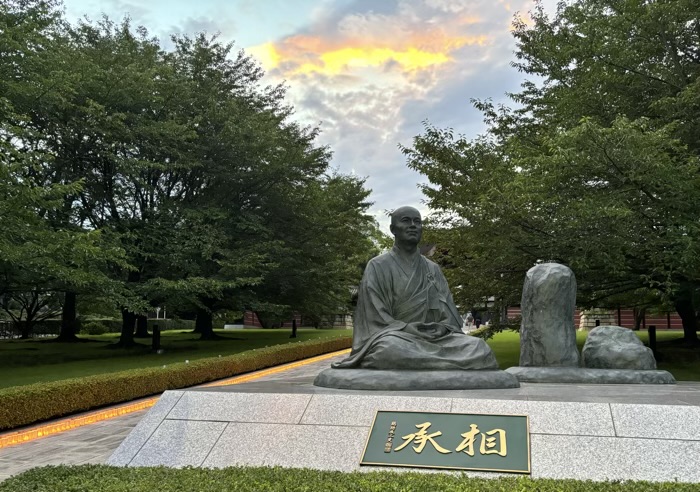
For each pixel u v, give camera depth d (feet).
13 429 30.37
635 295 67.62
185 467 17.49
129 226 68.28
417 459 17.44
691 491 14.12
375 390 22.13
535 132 59.67
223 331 131.03
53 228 55.98
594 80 48.24
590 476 16.37
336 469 17.48
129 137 63.67
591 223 41.09
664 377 26.94
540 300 28.89
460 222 53.72
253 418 19.67
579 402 18.40
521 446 17.40
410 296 25.85
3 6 52.01
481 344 24.30
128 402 40.55
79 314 122.93
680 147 41.34
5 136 49.34
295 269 77.82
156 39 79.00
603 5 50.21
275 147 76.28
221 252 67.72
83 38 74.18
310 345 75.25
